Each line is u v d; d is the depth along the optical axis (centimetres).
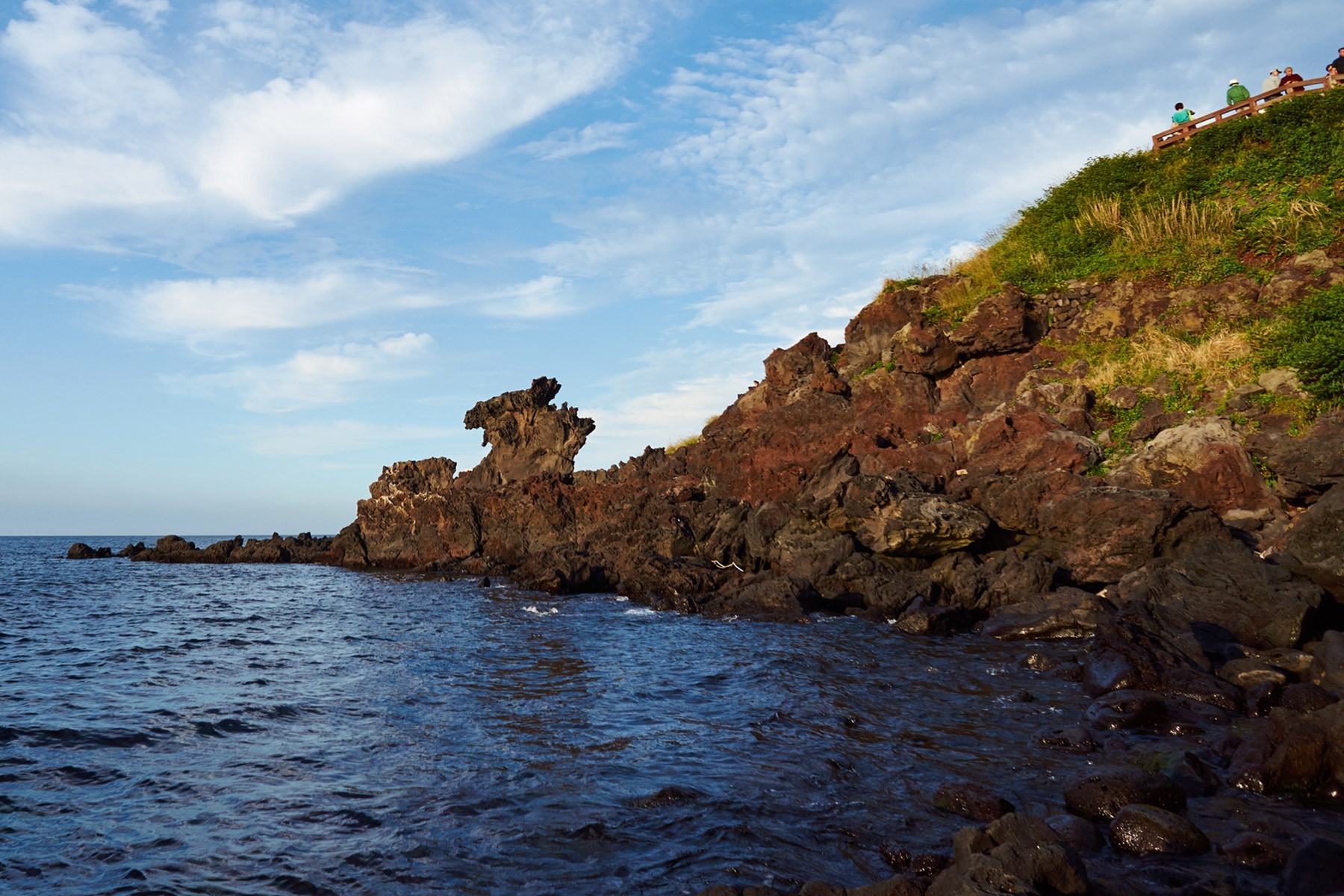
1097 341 2661
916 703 1197
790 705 1205
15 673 1598
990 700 1203
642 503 3198
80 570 5109
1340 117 2725
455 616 2372
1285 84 3136
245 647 1912
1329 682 1069
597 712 1210
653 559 2664
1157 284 2672
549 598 2744
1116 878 633
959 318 3033
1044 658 1402
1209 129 3022
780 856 704
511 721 1170
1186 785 819
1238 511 1836
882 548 2217
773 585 2158
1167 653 1237
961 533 2073
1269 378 2073
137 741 1094
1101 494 1880
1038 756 948
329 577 4116
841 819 782
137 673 1587
